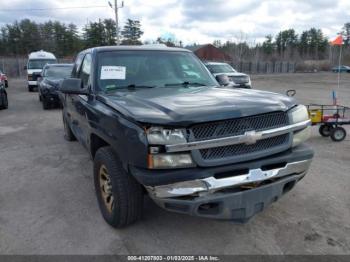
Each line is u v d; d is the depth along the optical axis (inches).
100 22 2842.0
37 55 890.1
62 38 3068.4
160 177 112.7
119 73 169.6
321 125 303.9
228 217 121.3
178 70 181.9
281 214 155.4
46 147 279.9
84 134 183.8
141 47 188.9
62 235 140.6
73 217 155.6
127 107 128.4
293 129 129.5
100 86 165.0
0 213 160.9
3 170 222.1
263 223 147.9
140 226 145.9
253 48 3085.6
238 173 118.6
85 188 189.6
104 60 174.4
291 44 4281.5
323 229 142.4
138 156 115.7
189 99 133.5
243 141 116.6
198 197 115.2
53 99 489.7
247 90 158.1
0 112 481.4
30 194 182.7
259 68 2338.8
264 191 123.0
